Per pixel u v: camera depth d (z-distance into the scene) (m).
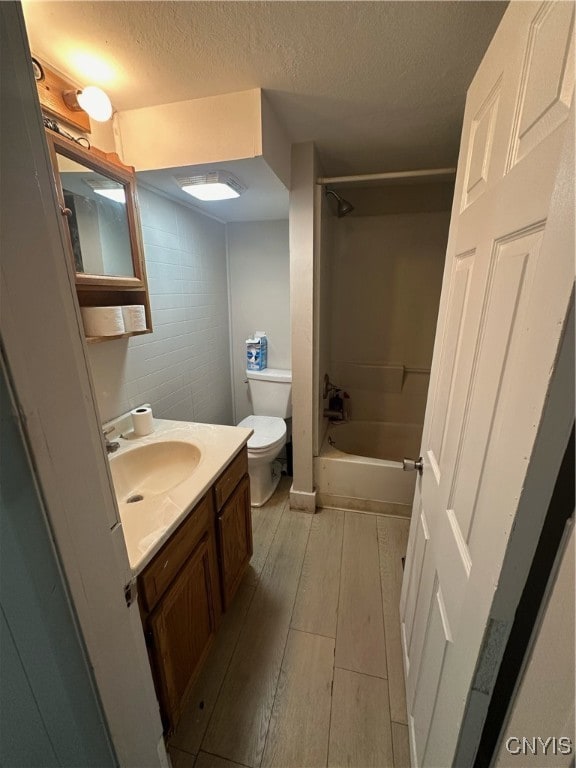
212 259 2.33
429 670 0.88
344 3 0.81
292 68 1.05
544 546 0.47
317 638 1.41
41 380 0.42
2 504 0.39
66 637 0.49
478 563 0.58
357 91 1.18
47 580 0.45
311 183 1.67
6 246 0.37
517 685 0.48
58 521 0.45
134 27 0.87
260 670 1.29
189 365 2.10
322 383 2.33
